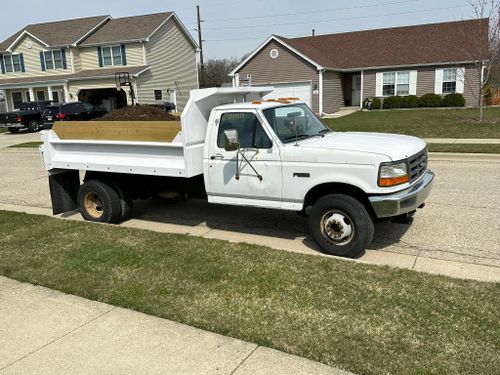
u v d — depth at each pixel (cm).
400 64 3119
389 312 412
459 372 328
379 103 3128
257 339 380
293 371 338
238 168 613
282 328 395
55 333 407
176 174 652
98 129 709
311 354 356
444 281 466
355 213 539
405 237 626
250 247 587
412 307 418
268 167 590
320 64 2969
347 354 354
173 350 373
